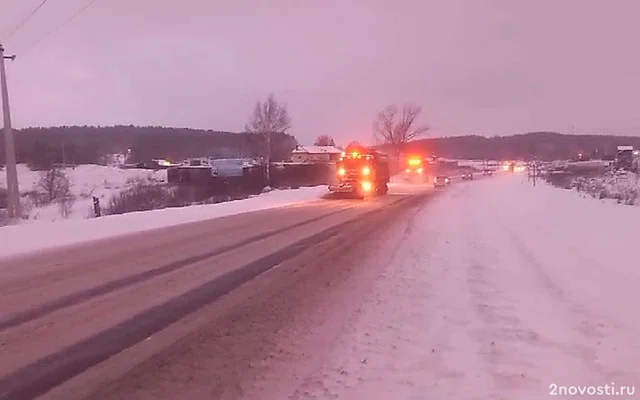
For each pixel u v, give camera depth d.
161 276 10.99
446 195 43.16
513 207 28.41
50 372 5.93
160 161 119.88
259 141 66.62
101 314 8.21
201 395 5.32
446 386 5.48
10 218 25.81
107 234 18.00
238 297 9.28
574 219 20.67
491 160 186.50
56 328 7.52
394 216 24.58
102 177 78.62
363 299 9.11
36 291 9.69
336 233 18.14
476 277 10.75
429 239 16.52
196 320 7.91
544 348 6.58
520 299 8.96
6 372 5.92
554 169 84.31
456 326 7.51
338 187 39.62
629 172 57.09
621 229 16.97
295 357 6.38
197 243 15.72
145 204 41.09
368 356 6.38
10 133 26.30
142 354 6.49
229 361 6.25
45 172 75.44
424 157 107.75
